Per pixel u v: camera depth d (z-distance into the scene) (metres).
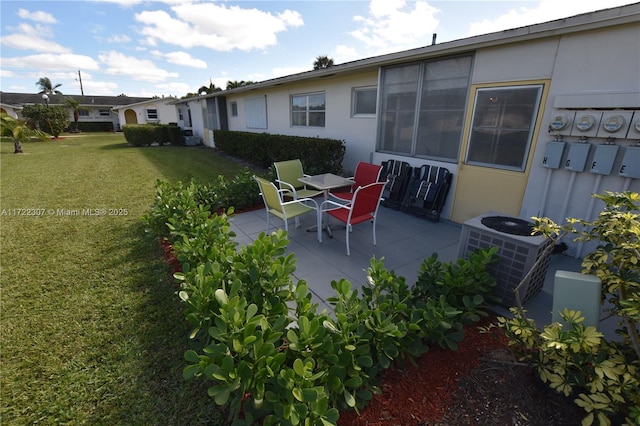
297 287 1.75
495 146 3.77
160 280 2.81
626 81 2.70
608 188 2.95
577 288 1.56
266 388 1.37
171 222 3.23
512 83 3.47
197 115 16.30
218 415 1.54
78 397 1.66
